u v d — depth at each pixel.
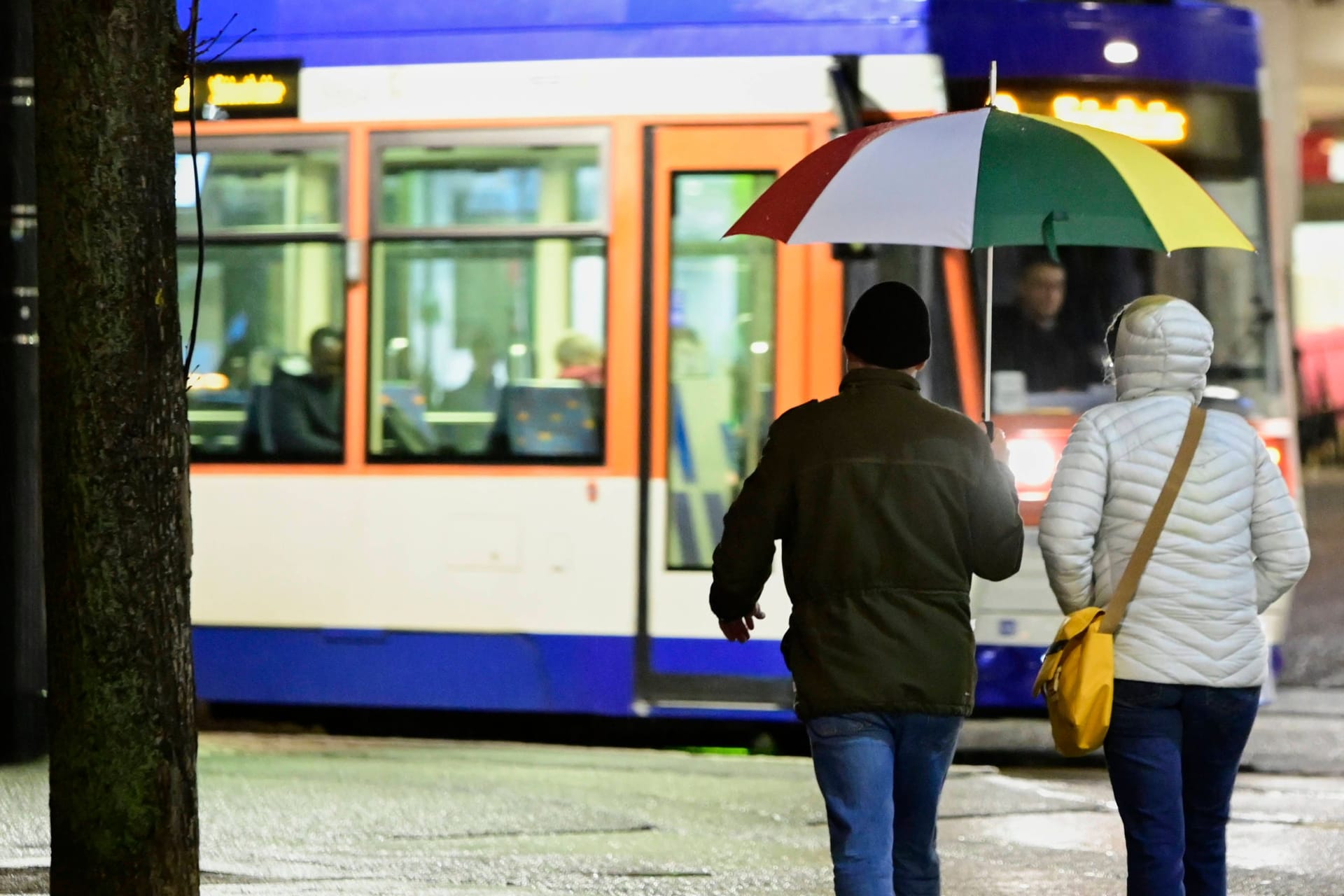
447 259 30.48
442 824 24.53
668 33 29.75
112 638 15.51
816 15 29.39
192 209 31.50
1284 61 104.75
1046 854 23.27
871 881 14.35
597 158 29.91
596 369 29.95
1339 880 21.88
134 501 15.52
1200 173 29.56
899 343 15.24
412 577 30.53
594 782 27.73
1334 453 116.62
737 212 29.52
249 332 31.30
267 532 31.14
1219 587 15.45
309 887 20.73
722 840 23.81
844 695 14.55
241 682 31.25
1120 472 15.59
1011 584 28.45
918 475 14.85
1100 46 29.39
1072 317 29.22
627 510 29.77
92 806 15.56
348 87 30.81
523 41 30.23
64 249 15.39
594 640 29.84
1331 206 114.81
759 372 29.47
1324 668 43.28
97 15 15.32
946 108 29.02
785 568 15.14
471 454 30.36
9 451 28.50
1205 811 16.02
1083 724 15.20
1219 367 29.39
